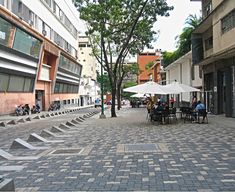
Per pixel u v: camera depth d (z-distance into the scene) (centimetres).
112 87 3475
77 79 8100
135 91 2350
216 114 2955
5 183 684
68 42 6825
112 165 952
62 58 6116
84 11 3152
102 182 775
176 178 788
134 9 3195
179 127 1995
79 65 8062
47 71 5453
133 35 3528
